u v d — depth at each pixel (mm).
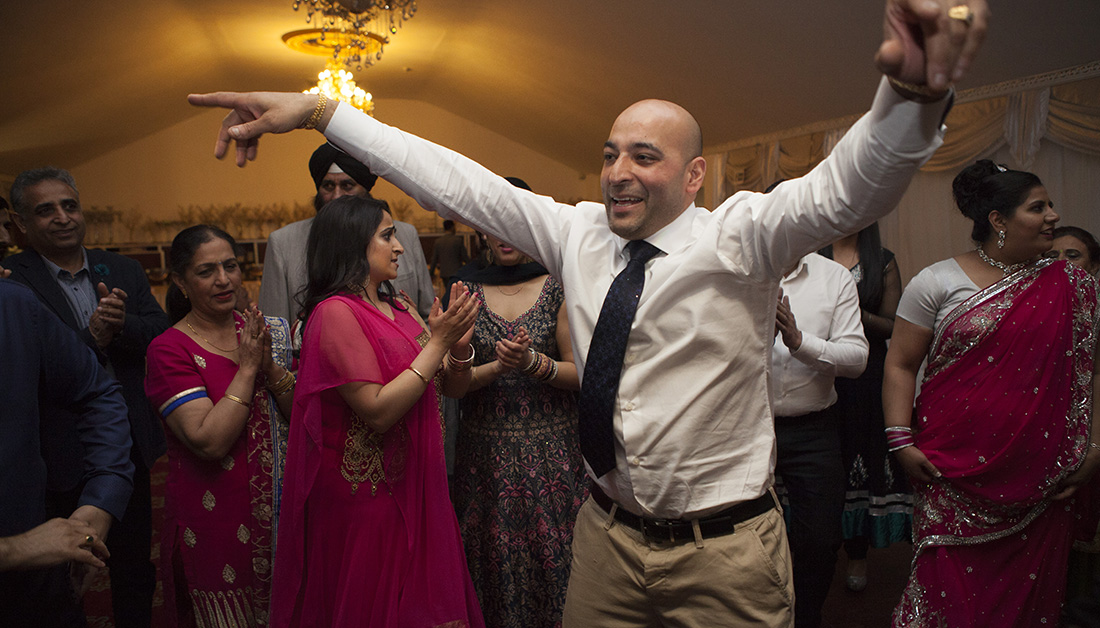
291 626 1812
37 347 1438
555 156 12656
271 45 8430
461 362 2121
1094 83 4738
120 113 9547
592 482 1650
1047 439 1932
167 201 11812
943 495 2041
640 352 1427
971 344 1995
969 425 1989
